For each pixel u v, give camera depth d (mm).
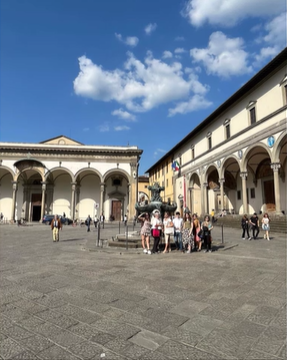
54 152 38656
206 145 33250
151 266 7555
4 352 3031
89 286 5586
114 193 41281
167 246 10289
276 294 5027
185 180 39594
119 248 10906
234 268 7266
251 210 30797
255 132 23500
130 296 4934
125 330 3572
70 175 38781
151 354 2975
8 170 37719
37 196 41281
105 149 39250
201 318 3949
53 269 7227
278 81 21141
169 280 6020
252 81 23312
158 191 13031
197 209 37812
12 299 4832
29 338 3373
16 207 40250
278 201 20688
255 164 28750
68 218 38281
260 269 7129
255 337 3357
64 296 4965
